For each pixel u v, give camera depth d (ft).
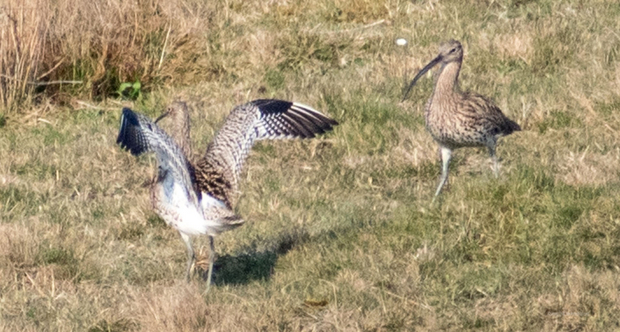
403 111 50.96
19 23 54.75
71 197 44.37
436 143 45.75
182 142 34.83
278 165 46.55
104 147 48.85
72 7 57.52
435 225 37.32
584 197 37.91
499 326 30.60
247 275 36.09
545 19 62.03
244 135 33.24
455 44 41.32
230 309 32.37
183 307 31.50
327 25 65.51
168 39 60.18
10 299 34.40
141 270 36.76
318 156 47.14
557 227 36.60
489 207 37.55
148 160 47.75
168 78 59.52
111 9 58.49
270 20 66.13
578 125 47.70
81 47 57.36
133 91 57.57
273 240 38.60
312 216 40.55
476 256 35.63
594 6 64.03
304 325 31.60
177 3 63.00
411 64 57.00
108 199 43.86
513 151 45.73
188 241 34.35
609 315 30.63
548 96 50.72
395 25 65.00
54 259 37.29
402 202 41.68
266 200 42.29
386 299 32.83
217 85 57.88
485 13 64.90
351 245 36.78
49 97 56.29
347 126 48.78
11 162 47.39
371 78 55.83
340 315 31.55
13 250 37.19
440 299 32.60
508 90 52.70
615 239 35.06
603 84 50.96
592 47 57.11
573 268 33.86
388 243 36.42
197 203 31.40
